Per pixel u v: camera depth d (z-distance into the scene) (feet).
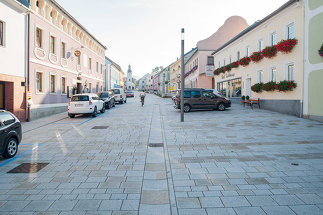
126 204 12.90
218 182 15.47
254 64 62.64
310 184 14.89
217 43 110.73
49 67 58.18
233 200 13.00
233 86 77.97
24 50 47.98
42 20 54.49
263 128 34.14
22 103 47.29
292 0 43.32
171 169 18.08
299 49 43.93
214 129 34.24
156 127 37.35
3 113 22.30
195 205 12.53
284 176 16.24
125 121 45.14
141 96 81.92
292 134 29.66
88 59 90.89
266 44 56.75
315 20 39.81
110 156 22.13
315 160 19.51
